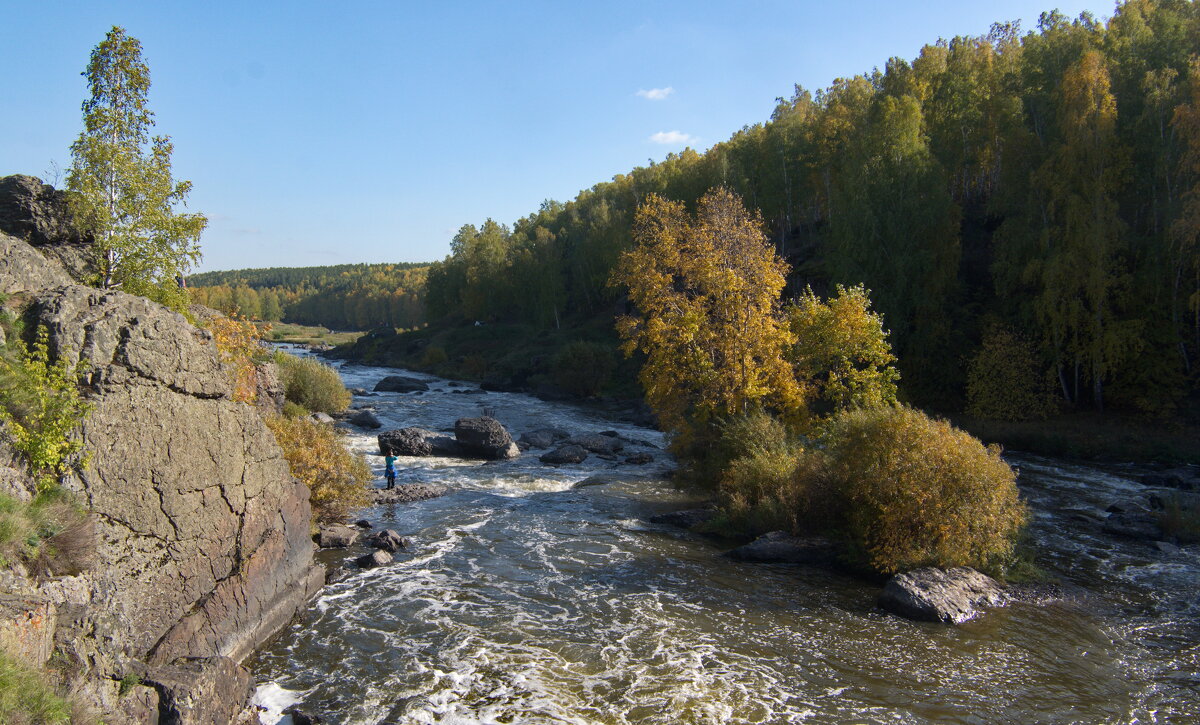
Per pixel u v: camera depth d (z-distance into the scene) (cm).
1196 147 3591
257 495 1434
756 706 1167
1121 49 4772
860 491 1886
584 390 6356
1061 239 4019
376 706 1149
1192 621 1537
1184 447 3319
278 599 1466
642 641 1411
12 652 740
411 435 3544
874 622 1523
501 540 2109
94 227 1712
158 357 1211
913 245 4566
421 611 1553
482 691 1202
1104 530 2211
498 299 11331
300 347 13475
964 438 1836
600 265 9306
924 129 5628
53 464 980
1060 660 1353
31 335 1102
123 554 1057
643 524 2333
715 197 2948
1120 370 3897
